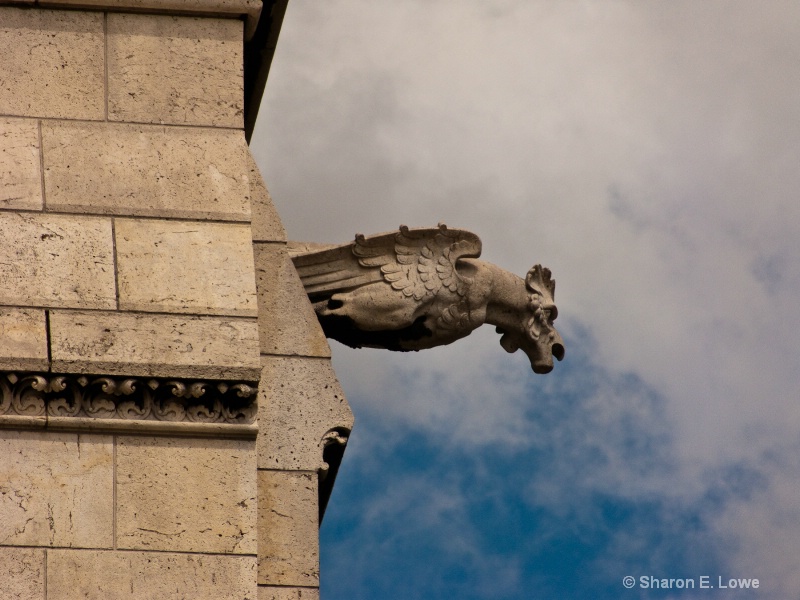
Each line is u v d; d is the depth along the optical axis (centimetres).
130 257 3186
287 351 3347
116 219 3225
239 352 3120
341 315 3566
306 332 3372
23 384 3034
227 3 3459
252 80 3806
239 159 3331
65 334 3081
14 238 3164
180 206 3259
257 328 3155
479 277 3688
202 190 3284
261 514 3181
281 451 3247
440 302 3644
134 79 3372
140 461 3030
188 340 3117
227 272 3203
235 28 3466
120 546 2958
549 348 3819
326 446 3278
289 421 3278
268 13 3619
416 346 3681
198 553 2972
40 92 3322
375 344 3662
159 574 2947
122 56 3388
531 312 3791
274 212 3466
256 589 2986
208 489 3027
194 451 3052
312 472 3234
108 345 3086
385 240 3628
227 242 3241
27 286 3117
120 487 3000
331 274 3597
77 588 2914
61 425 3023
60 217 3206
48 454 3006
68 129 3297
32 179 3225
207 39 3444
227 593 2947
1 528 2934
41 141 3272
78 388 3052
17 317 3083
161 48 3412
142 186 3262
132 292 3148
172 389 3078
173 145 3322
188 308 3148
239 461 3058
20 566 2914
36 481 2981
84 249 3178
